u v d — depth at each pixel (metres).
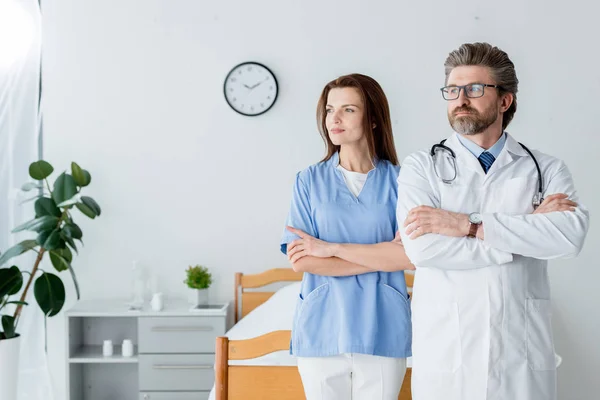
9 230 3.54
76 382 3.75
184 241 3.91
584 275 3.74
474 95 1.81
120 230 3.91
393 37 3.82
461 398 1.78
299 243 1.99
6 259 3.31
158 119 3.90
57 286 3.43
